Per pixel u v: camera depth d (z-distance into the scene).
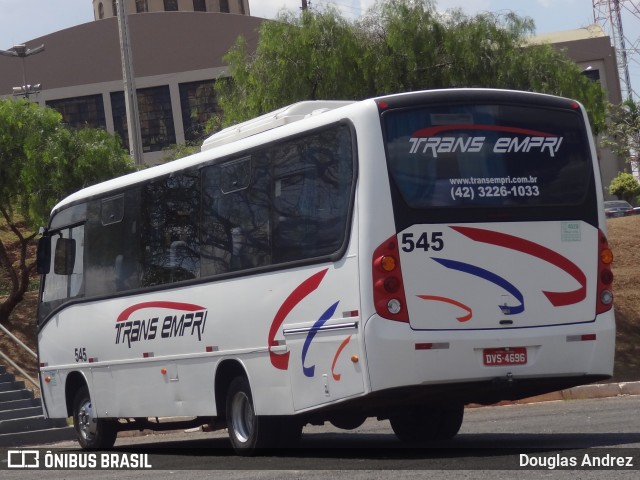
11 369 25.52
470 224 10.05
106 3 72.50
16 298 27.92
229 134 12.56
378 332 9.67
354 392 9.88
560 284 10.34
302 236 10.65
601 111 29.55
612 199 63.28
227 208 11.88
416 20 27.53
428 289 9.84
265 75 27.89
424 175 10.02
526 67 28.20
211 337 11.98
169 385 12.82
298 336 10.58
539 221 10.34
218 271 11.98
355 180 9.98
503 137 10.36
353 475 8.99
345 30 27.52
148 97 59.22
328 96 27.59
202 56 59.06
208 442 15.51
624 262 31.41
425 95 10.19
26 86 45.72
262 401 11.21
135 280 13.61
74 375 15.15
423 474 8.73
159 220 13.18
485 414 17.34
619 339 27.08
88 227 14.75
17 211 28.81
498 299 10.05
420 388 9.78
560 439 11.25
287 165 10.95
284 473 9.57
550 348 10.16
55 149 27.58
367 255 9.79
